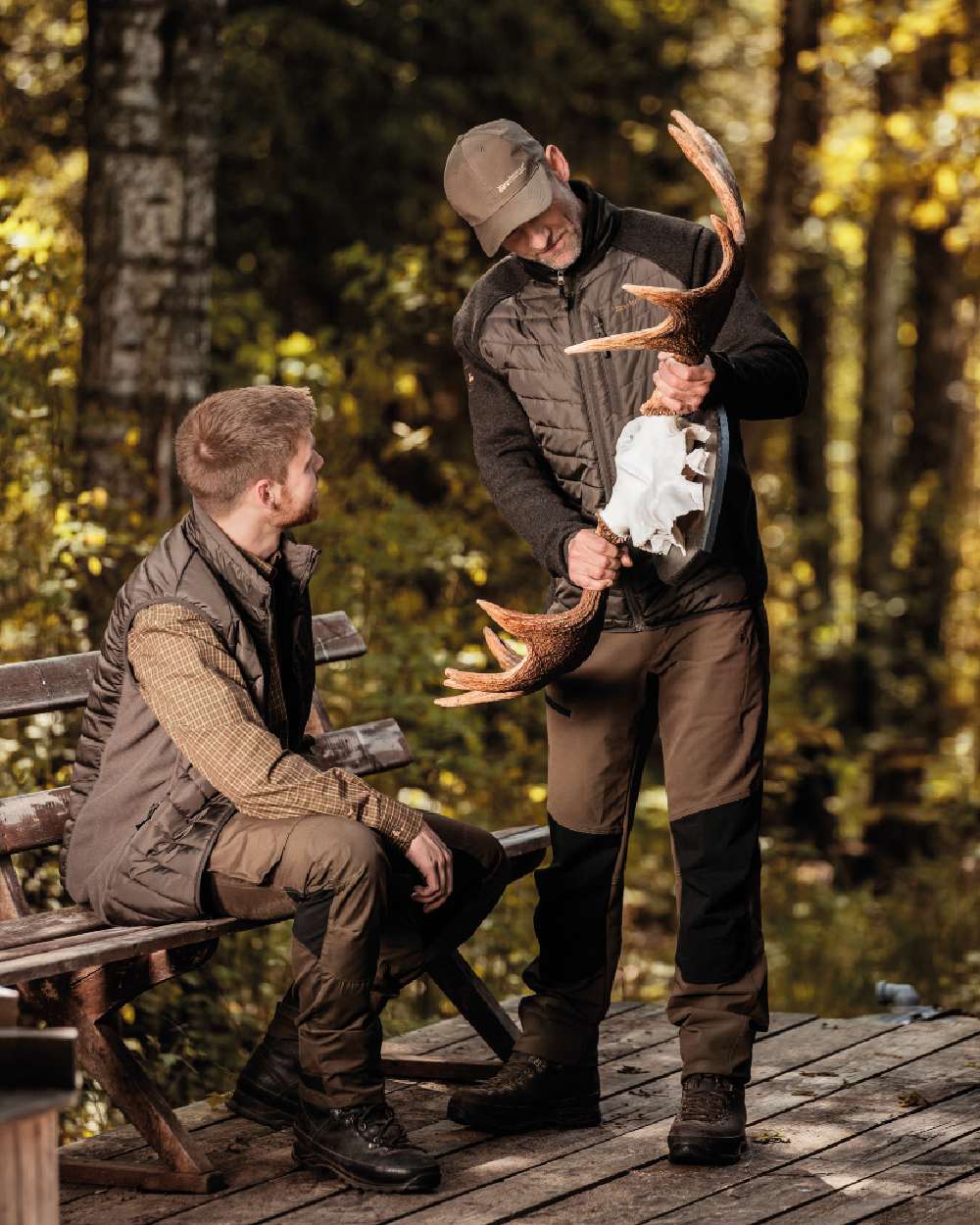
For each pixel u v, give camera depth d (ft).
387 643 32.63
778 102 59.88
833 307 79.77
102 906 16.28
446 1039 20.51
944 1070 19.06
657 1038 20.54
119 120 29.66
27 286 28.25
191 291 30.14
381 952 17.04
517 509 16.83
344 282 53.11
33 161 48.06
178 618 15.94
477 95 57.98
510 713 36.37
